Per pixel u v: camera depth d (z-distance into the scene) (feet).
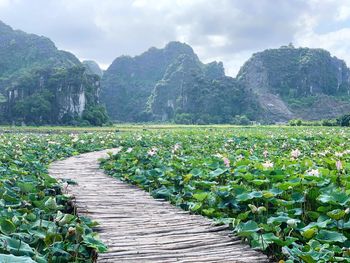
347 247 18.24
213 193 26.53
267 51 507.71
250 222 19.81
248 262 17.04
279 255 18.37
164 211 26.08
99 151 72.18
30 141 77.51
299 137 79.71
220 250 18.61
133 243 19.30
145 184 34.47
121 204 27.68
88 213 24.75
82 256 17.75
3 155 44.19
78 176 40.34
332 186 24.09
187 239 20.08
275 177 27.61
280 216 20.66
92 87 337.11
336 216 19.13
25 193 26.68
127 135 107.55
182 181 31.01
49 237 17.22
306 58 493.36
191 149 59.31
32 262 10.71
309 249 17.21
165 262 16.98
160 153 51.42
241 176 29.78
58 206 23.54
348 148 56.13
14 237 16.88
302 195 23.66
